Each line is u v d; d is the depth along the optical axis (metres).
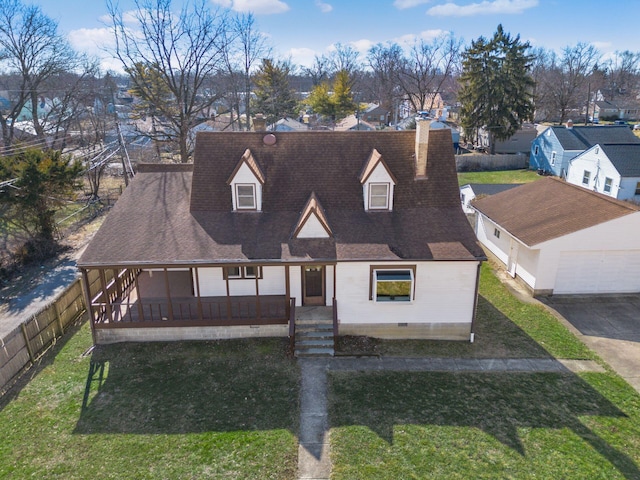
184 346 17.05
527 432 12.79
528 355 16.62
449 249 16.72
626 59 128.75
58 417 13.29
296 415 13.41
